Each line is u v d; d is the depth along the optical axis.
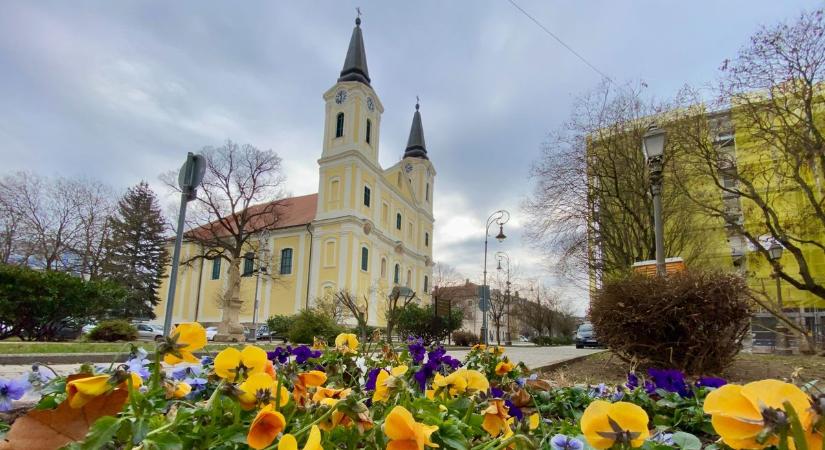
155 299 44.34
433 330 20.42
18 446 0.95
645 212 17.67
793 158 14.85
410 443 1.03
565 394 3.16
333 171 37.81
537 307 48.44
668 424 2.66
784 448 0.74
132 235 45.00
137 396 1.17
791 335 11.57
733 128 15.91
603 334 6.79
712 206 16.62
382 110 41.56
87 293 13.28
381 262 39.94
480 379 1.76
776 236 15.72
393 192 42.94
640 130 17.02
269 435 1.05
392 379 1.56
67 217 35.38
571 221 18.97
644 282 6.43
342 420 1.27
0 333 12.22
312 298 35.41
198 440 1.17
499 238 26.36
